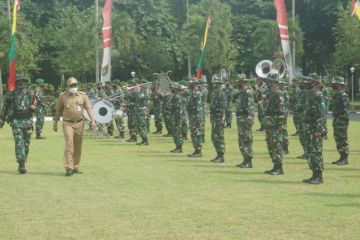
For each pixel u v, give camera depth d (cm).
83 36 4891
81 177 1303
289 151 1828
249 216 905
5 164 1549
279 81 1338
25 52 4700
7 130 2744
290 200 1028
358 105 5066
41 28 5769
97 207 975
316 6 6047
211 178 1282
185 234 802
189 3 6400
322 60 6450
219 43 4984
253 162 1571
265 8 6141
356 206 977
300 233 805
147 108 2069
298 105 1412
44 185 1198
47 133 2572
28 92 1385
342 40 5050
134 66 5738
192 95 1694
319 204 994
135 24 5747
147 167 1468
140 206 981
